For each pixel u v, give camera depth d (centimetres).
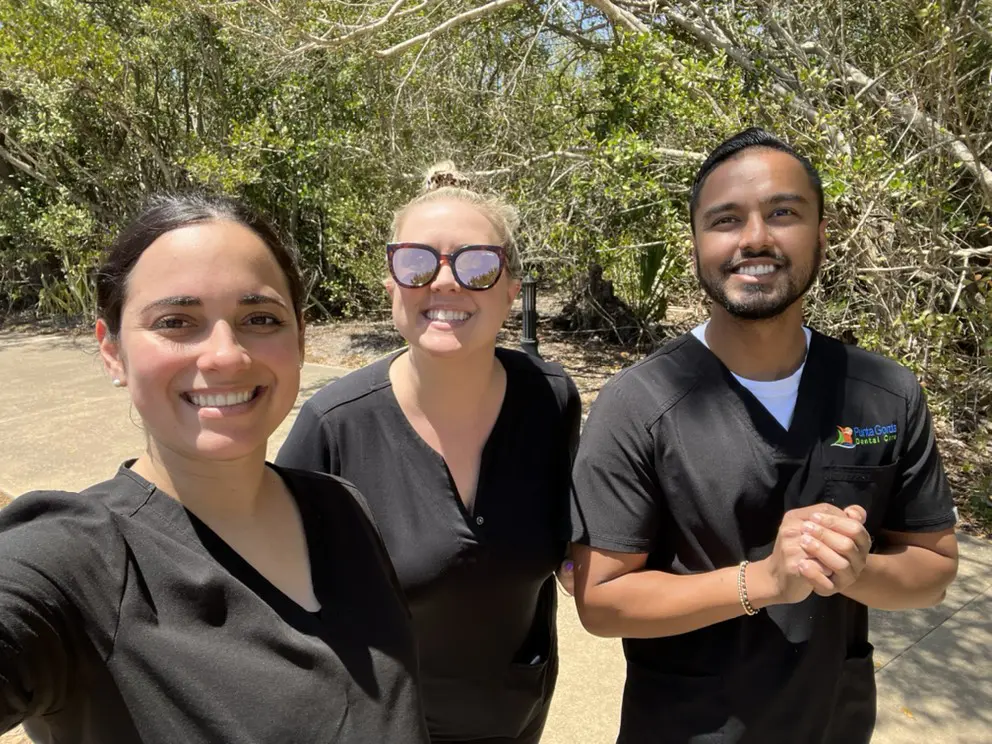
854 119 492
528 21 854
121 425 618
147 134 1144
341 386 172
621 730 159
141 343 97
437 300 160
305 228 1205
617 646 302
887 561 140
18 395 741
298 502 118
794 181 138
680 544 144
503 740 182
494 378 171
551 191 771
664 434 140
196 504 103
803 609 139
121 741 87
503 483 165
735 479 138
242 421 99
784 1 550
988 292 391
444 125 870
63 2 897
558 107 807
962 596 319
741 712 141
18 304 1447
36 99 1052
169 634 90
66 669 86
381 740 101
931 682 263
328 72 1018
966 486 423
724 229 141
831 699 144
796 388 144
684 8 662
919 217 463
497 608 169
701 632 144
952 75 393
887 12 503
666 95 511
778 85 527
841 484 139
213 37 1061
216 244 99
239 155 959
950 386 417
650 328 870
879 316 443
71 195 1202
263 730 91
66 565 87
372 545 123
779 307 136
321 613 107
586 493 145
